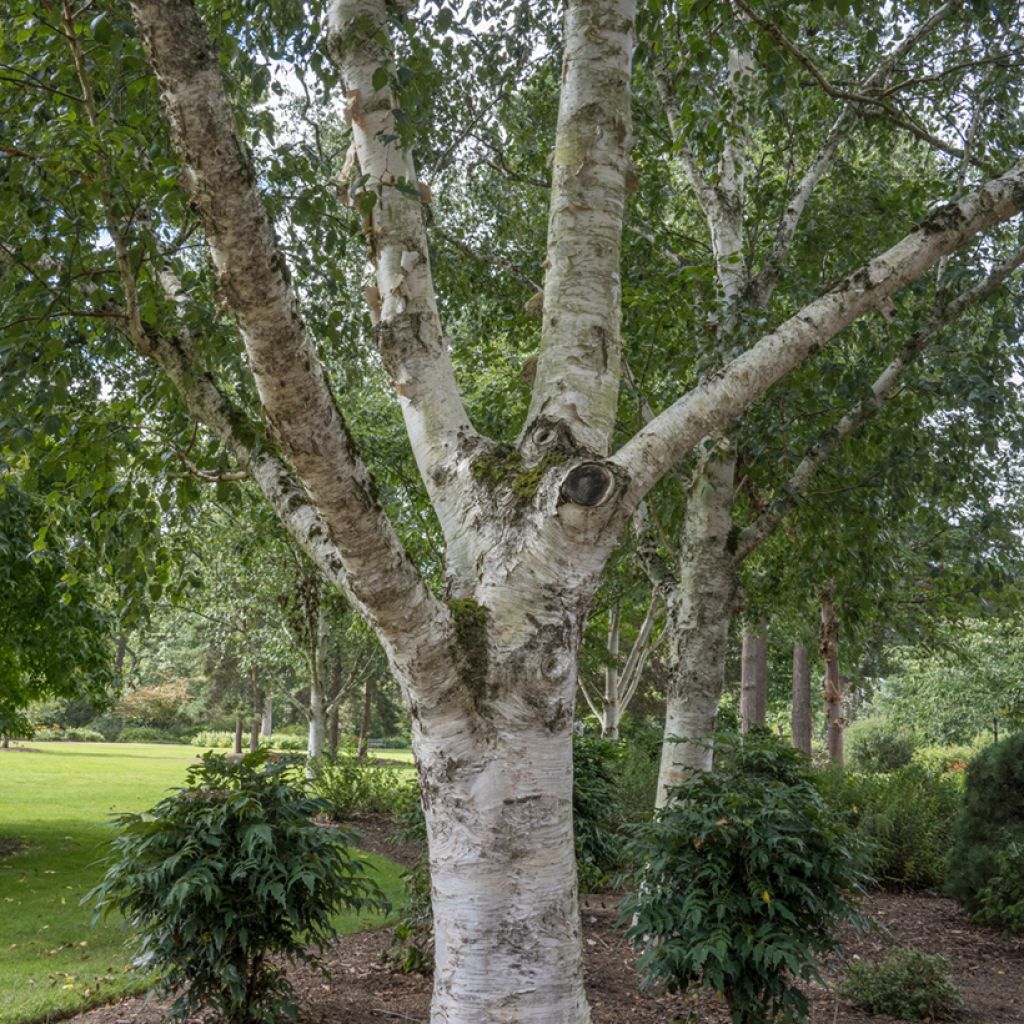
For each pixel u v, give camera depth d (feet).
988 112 21.21
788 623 45.21
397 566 9.05
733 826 14.02
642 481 10.25
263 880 13.93
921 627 38.06
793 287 22.11
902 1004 17.60
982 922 26.37
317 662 51.85
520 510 10.14
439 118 22.57
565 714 9.96
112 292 14.56
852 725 89.56
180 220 14.01
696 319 21.43
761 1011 13.74
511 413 27.55
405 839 22.98
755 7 17.39
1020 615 40.60
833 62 22.13
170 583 16.99
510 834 9.53
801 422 22.54
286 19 14.99
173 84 7.34
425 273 11.55
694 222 29.76
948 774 49.65
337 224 16.63
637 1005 17.15
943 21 21.53
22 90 13.73
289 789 15.01
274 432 8.41
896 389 21.18
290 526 11.38
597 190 11.69
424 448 11.27
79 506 16.99
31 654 31.07
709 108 21.71
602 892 28.07
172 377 12.80
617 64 12.07
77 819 41.65
